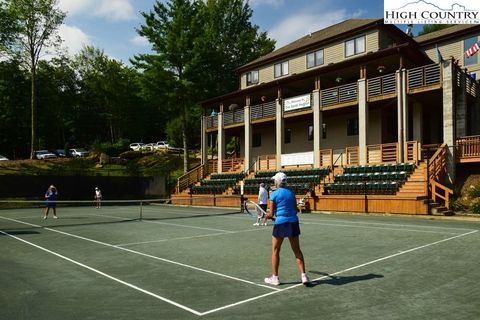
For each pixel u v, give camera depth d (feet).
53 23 148.15
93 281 24.59
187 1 139.33
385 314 17.79
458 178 74.33
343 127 108.27
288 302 19.77
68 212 90.53
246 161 116.47
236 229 52.21
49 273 26.94
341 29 111.65
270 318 17.49
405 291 21.31
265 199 58.85
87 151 194.49
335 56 108.88
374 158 87.56
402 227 49.55
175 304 19.76
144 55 137.18
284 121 118.83
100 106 251.39
